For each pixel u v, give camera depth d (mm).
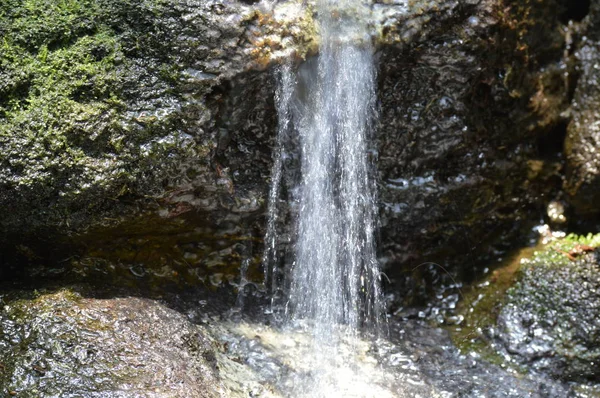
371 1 3311
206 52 3039
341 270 3621
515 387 3424
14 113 2943
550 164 4027
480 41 3459
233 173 3379
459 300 3896
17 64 2967
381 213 3682
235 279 3596
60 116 2936
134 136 2984
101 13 3035
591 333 3568
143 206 3111
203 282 3541
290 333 3531
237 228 3467
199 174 3113
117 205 3072
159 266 3439
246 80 3125
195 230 3385
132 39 3023
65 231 3086
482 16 3439
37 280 3180
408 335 3715
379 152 3592
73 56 2988
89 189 2957
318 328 3584
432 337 3723
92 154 2963
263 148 3389
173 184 3082
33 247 3182
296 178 3463
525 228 4051
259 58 3100
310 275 3605
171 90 3018
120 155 2980
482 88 3676
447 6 3363
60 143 2926
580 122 3990
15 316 2824
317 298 3611
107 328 2848
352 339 3600
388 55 3354
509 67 3689
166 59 3023
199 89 3035
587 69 4000
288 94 3225
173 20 3025
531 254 3938
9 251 3189
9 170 2910
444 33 3395
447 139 3662
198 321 3359
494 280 3914
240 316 3520
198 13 3037
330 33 3225
